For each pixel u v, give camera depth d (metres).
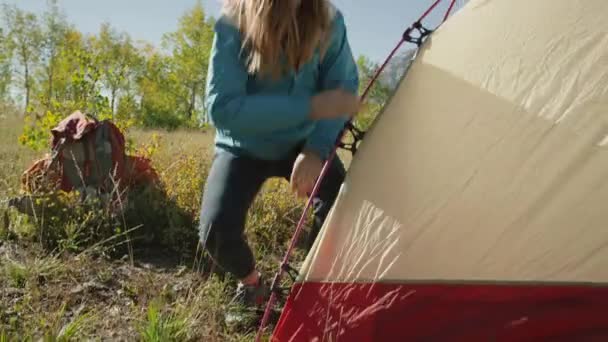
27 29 30.52
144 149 5.33
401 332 2.06
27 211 3.67
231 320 2.72
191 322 2.57
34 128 4.95
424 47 2.29
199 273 3.27
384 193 2.18
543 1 2.14
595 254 1.93
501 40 2.15
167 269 3.40
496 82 2.11
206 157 5.84
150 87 33.03
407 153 2.18
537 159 2.01
